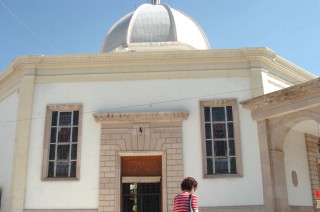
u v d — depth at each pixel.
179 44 18.30
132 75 15.37
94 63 15.42
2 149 16.05
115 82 15.34
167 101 15.05
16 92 16.22
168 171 14.20
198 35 20.50
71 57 15.45
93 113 14.80
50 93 15.32
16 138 14.83
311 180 14.93
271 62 15.73
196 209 6.08
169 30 19.05
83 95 15.23
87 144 14.59
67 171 14.56
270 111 13.06
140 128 14.57
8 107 16.52
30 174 14.33
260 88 15.01
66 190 14.12
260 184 14.01
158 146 14.45
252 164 14.24
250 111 14.77
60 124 15.12
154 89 15.20
